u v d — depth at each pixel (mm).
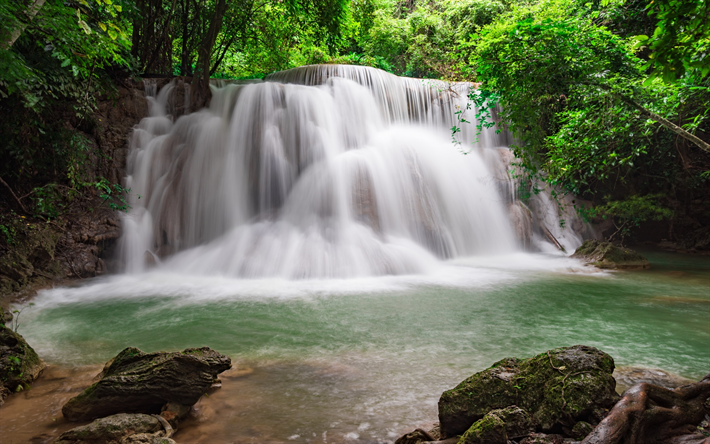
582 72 8047
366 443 3766
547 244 16844
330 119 15555
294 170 14859
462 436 3438
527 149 10531
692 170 18141
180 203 14133
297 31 21156
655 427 3303
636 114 8914
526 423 3535
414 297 9570
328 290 10273
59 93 12938
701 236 17641
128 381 4176
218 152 14734
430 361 5793
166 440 3557
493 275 12141
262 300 9359
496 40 9062
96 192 13703
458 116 18719
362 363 5738
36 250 10906
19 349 5266
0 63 7805
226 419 4234
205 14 19125
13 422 4199
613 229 19984
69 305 9023
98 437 3666
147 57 18000
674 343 6488
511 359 4387
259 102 15133
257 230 13484
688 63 3984
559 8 16969
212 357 4469
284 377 5277
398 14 31031
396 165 14969
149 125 15281
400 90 18047
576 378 3633
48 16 7930
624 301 9180
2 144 11969
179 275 12266
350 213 13562
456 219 15477
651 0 4160
